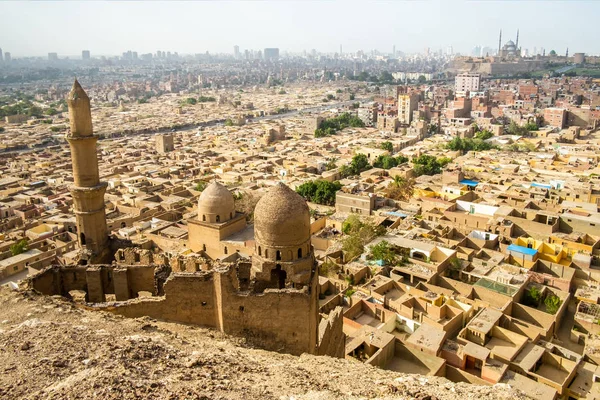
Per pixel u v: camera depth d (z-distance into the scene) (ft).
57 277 148.05
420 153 629.92
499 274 260.01
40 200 424.46
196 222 265.13
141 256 169.37
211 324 138.82
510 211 352.28
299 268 140.15
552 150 637.71
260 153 643.45
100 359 93.91
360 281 263.49
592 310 228.02
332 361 120.16
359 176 519.19
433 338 195.11
